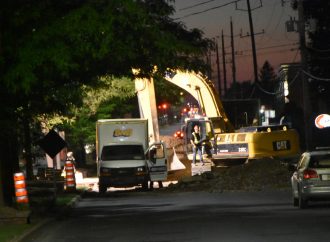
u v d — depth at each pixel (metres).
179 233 20.36
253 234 19.30
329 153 27.92
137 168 47.94
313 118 80.88
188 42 25.47
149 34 24.50
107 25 22.95
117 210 31.77
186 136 54.56
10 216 24.20
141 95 54.38
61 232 22.66
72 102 36.69
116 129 52.84
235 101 61.88
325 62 69.69
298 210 27.19
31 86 25.11
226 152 51.97
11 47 23.89
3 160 29.38
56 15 24.59
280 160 49.88
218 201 34.84
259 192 41.16
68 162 44.78
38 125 44.66
